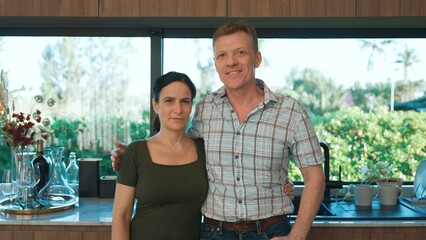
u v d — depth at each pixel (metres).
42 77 2.75
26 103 2.75
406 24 2.56
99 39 2.74
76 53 2.74
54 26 2.66
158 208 1.68
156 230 1.67
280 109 1.67
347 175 2.76
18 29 2.71
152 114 2.71
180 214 1.69
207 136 1.73
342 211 2.29
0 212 2.26
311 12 2.30
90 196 2.60
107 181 2.59
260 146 1.65
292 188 1.77
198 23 2.52
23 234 2.11
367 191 2.38
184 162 1.72
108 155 2.77
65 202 2.40
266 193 1.65
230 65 1.62
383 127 2.75
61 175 2.52
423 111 2.73
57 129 2.76
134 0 2.30
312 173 1.66
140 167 1.69
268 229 1.65
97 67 2.75
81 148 2.77
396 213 2.23
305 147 1.65
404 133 2.74
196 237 1.74
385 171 2.56
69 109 2.75
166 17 2.32
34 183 2.34
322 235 2.10
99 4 2.31
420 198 2.48
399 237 2.09
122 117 2.76
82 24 2.59
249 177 1.65
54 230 2.11
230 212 1.65
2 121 2.47
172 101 1.69
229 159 1.66
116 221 1.69
